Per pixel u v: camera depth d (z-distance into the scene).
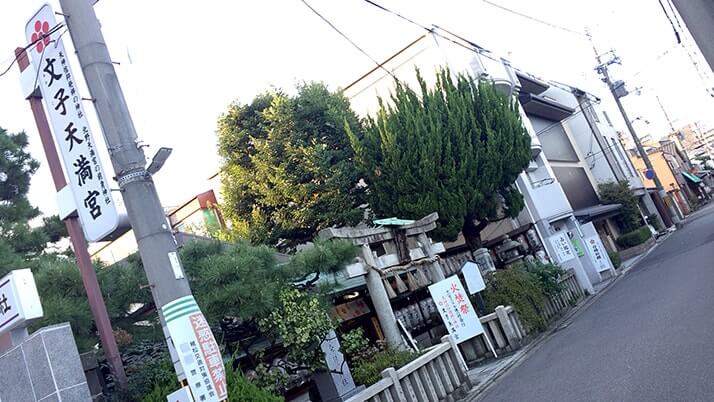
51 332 6.43
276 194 18.08
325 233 11.46
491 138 17.33
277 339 10.62
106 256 22.52
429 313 16.16
